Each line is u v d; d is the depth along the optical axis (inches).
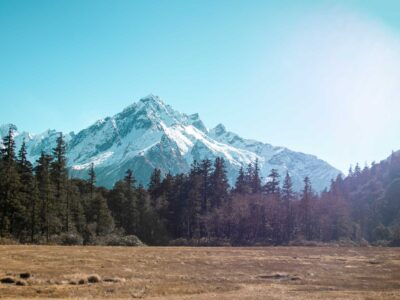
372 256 2938.0
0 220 3890.3
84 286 1485.0
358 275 2000.5
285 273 2012.8
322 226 5831.7
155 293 1396.4
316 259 2647.6
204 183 5949.8
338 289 1573.6
